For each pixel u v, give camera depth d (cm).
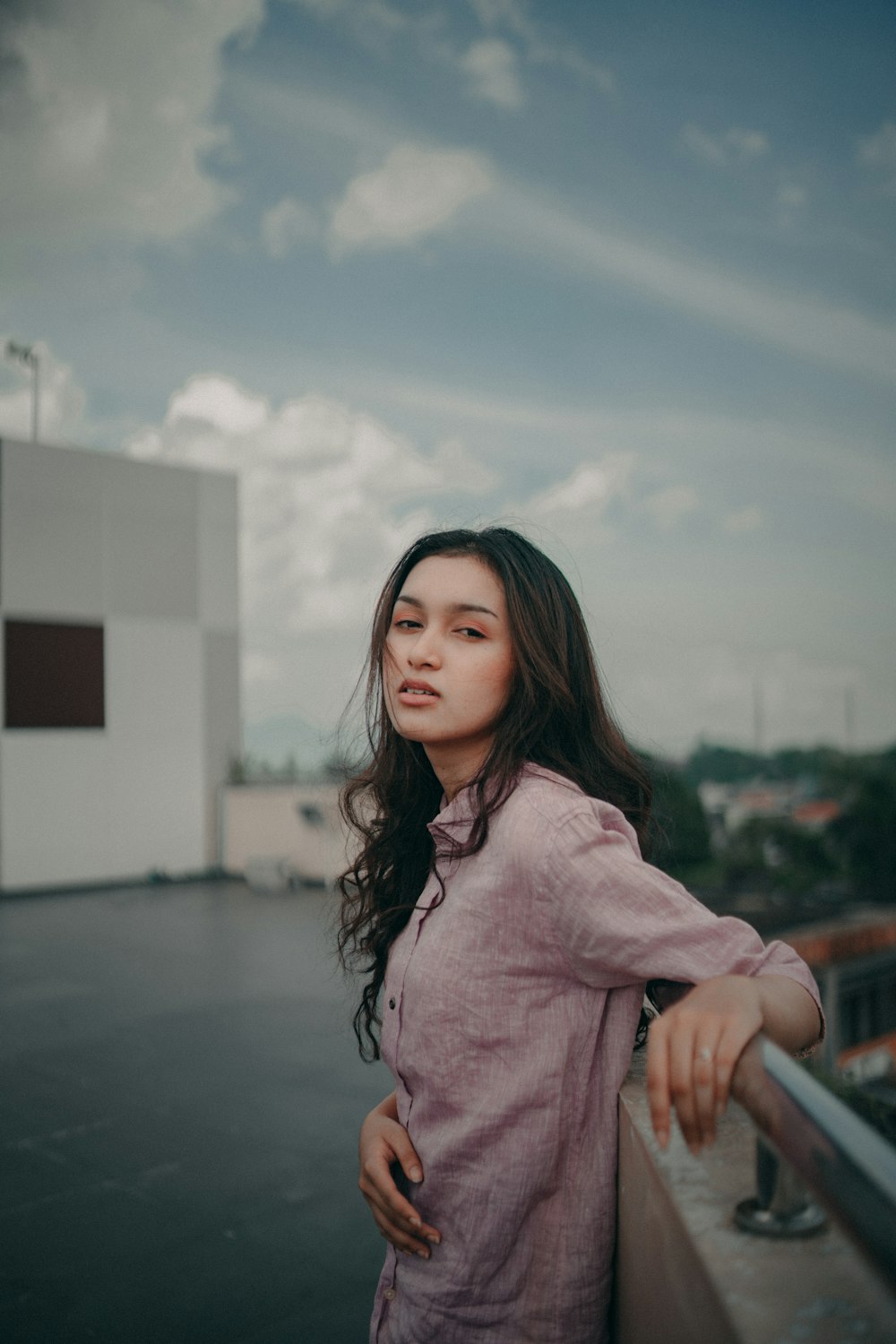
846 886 3850
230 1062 438
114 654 1230
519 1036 70
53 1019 522
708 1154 61
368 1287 242
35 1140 343
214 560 1328
